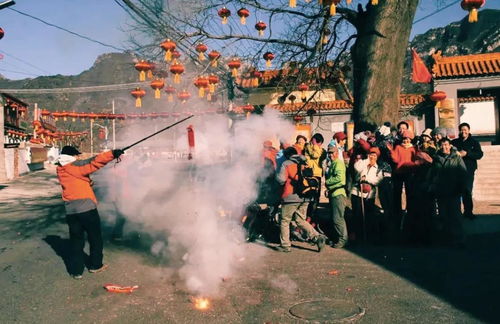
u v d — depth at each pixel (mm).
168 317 4207
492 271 5449
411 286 4973
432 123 21984
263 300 4633
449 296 4586
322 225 7926
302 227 7004
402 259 6215
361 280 5277
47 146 36125
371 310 4254
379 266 5902
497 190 12766
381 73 10016
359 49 10414
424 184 7082
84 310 4430
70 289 5109
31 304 4617
